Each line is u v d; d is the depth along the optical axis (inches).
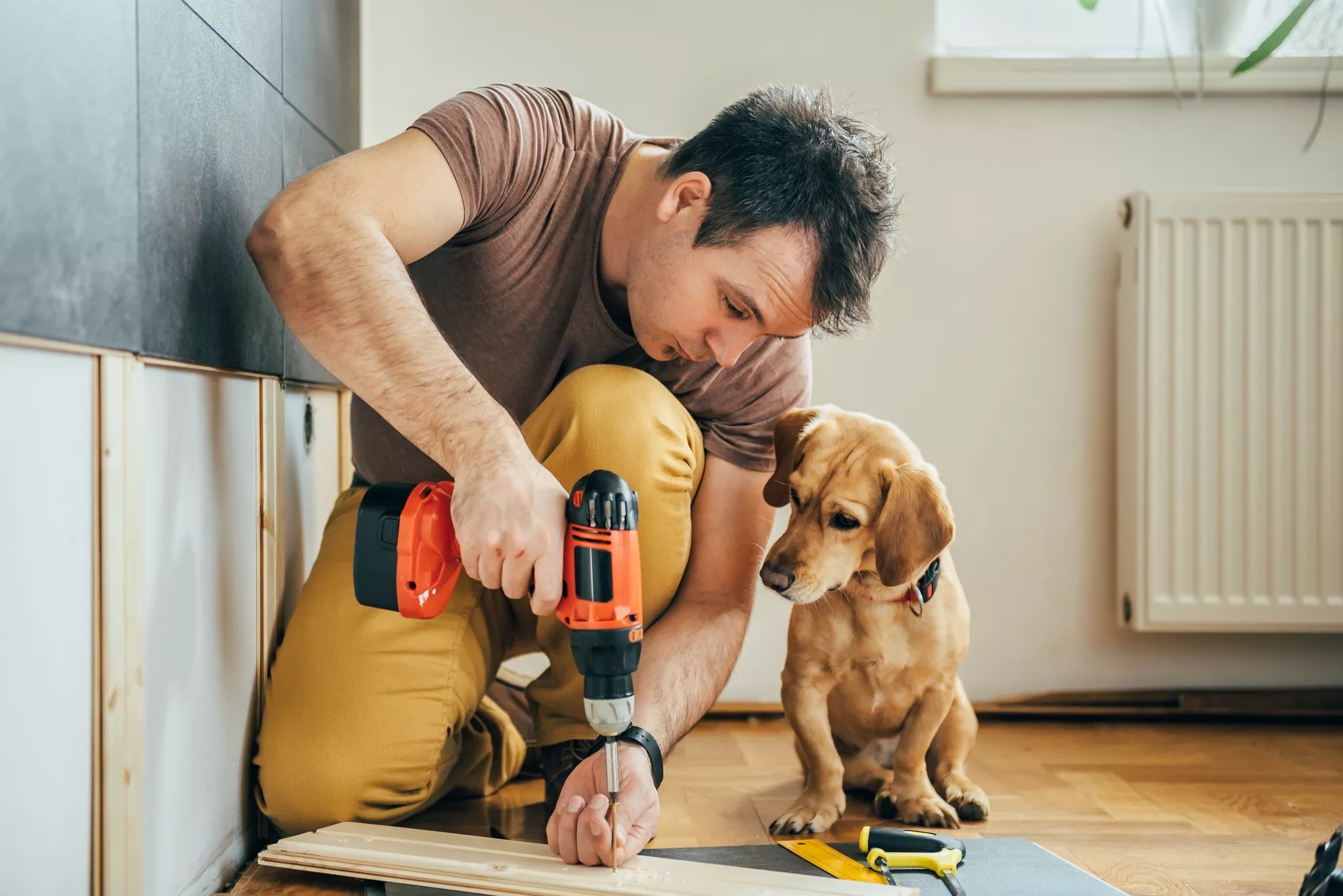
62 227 29.4
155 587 36.6
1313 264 74.2
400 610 37.6
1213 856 46.0
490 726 55.1
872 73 76.8
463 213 43.3
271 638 48.7
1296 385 74.3
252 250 39.0
